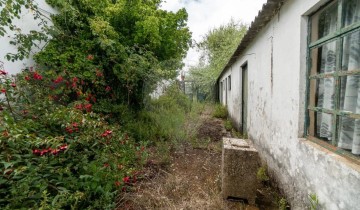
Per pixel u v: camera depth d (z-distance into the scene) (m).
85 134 2.84
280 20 2.87
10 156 1.98
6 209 1.70
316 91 2.29
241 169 2.66
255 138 4.26
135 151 3.68
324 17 2.20
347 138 1.81
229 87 8.70
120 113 5.05
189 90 14.49
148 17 5.41
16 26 3.49
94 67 4.39
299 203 2.26
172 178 3.18
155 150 4.39
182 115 7.11
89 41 4.45
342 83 1.87
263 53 3.69
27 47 3.52
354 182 1.45
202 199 2.69
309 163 2.07
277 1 2.67
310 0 2.06
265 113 3.55
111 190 2.59
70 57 4.23
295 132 2.39
